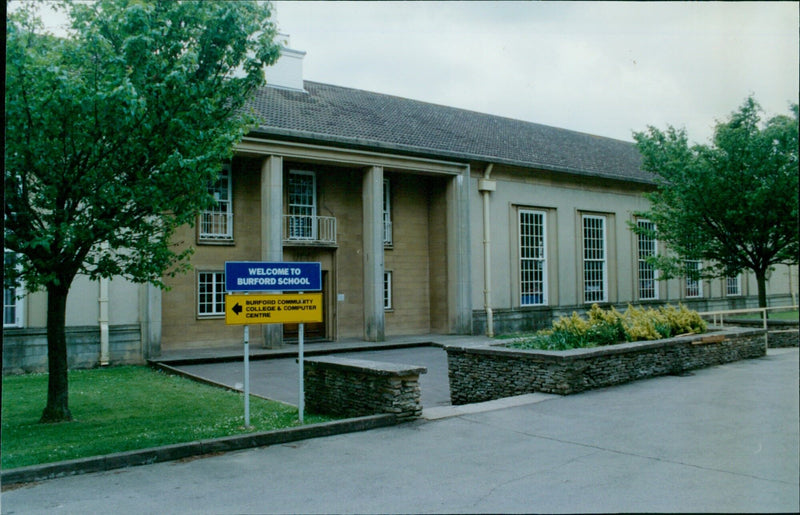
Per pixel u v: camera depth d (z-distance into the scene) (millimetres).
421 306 24359
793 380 11469
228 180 20062
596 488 5500
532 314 25312
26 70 7688
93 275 9391
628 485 5547
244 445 7578
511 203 25125
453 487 5723
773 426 7691
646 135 21250
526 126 31344
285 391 12359
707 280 21891
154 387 12992
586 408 9211
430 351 19547
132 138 8500
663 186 21406
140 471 6684
